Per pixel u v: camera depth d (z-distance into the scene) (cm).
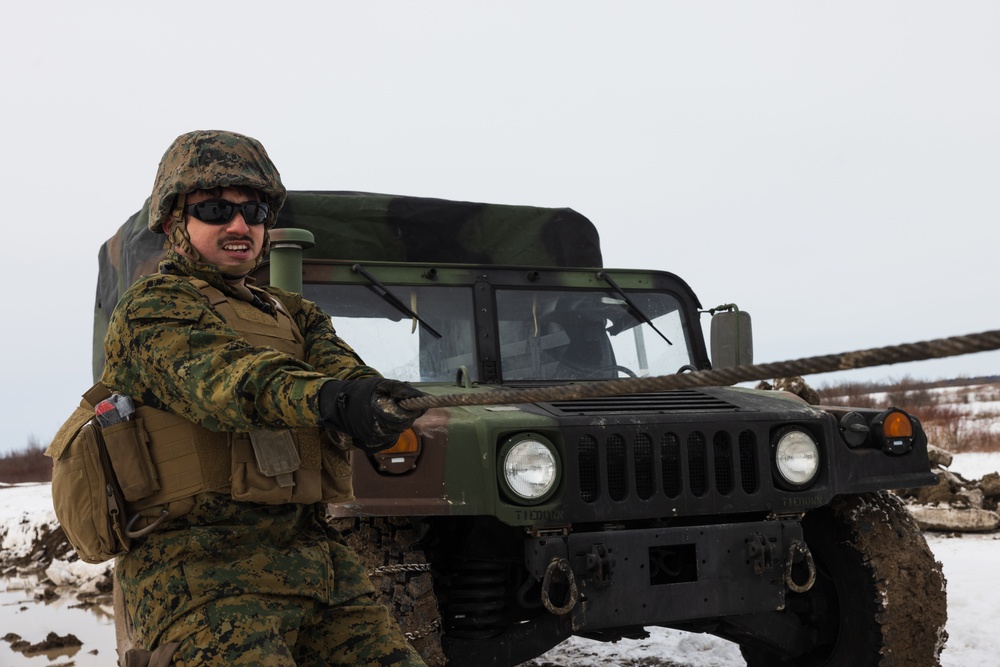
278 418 165
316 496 190
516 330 428
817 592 383
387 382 159
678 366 453
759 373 121
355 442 173
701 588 330
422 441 322
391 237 467
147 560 180
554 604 326
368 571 317
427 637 320
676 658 486
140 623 179
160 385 178
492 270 434
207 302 186
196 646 172
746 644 414
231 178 190
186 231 194
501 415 327
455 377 415
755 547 335
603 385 139
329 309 404
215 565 179
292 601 183
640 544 325
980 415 2081
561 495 322
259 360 167
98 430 182
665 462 344
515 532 346
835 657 374
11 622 653
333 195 464
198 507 181
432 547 364
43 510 987
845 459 359
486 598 354
